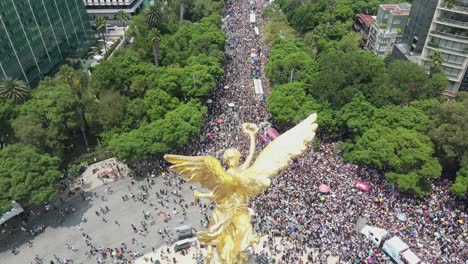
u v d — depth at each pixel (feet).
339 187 254.47
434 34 340.59
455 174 269.44
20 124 264.31
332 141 305.94
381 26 415.44
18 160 235.61
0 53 339.36
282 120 300.20
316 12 491.72
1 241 233.35
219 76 364.79
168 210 249.96
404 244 204.44
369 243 215.10
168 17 477.77
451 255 206.18
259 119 330.34
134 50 393.50
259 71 415.23
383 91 292.81
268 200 244.42
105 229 238.68
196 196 116.67
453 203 245.04
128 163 277.23
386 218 230.48
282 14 501.56
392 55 405.80
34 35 392.06
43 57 410.72
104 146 309.83
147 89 327.67
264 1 654.12
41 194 229.45
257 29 516.32
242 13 598.34
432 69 320.09
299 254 211.61
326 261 206.18
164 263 214.07
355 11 517.14
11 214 230.89
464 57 332.80
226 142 300.40
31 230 238.07
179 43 408.87
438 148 261.44
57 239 233.55
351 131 289.94
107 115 294.46
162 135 273.33
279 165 115.75
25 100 302.45
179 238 228.22
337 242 215.72
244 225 115.65
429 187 243.19
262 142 299.17
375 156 248.52
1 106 276.00
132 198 261.03
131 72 335.26
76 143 322.75
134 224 241.14
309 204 240.32
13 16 357.20
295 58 346.54
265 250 214.90
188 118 290.97
